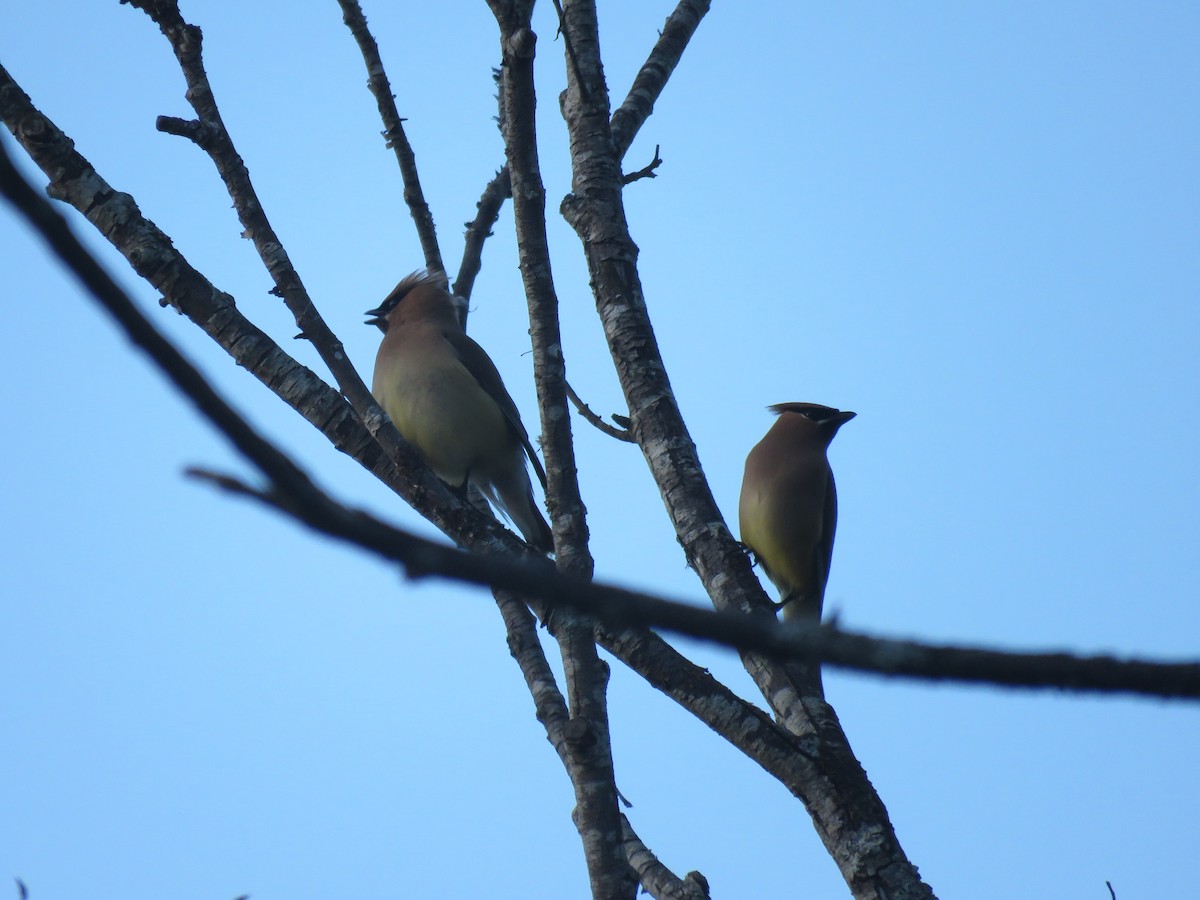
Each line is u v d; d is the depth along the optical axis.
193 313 9.06
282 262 9.06
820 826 7.45
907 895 7.12
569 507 8.02
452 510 8.66
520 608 8.82
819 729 7.72
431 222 11.65
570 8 10.77
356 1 11.23
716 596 8.83
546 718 8.28
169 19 9.15
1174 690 2.39
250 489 2.43
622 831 7.43
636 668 7.71
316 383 9.02
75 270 2.22
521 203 8.34
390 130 11.43
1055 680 2.42
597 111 10.45
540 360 8.23
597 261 10.07
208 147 9.08
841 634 2.50
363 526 2.47
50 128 9.04
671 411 9.57
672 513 9.28
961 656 2.43
